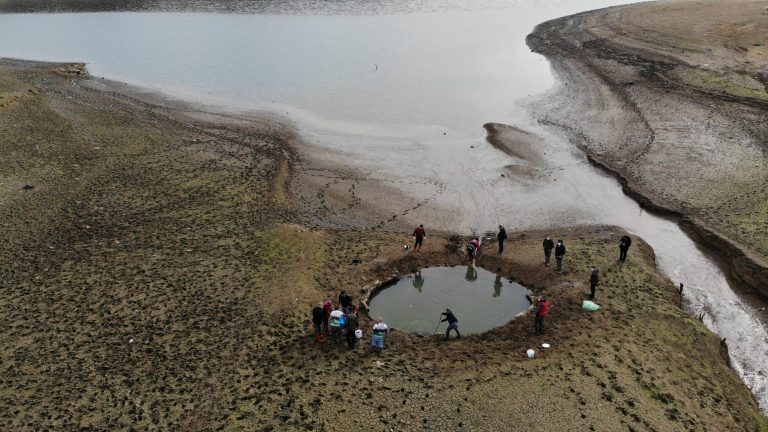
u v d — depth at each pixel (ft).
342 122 186.80
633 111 185.26
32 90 189.78
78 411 73.51
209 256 109.81
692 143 160.15
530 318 95.61
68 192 132.46
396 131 179.63
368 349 87.40
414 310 100.32
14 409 73.36
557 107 193.77
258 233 119.44
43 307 93.91
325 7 352.28
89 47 279.08
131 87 220.84
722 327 98.53
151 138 167.63
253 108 199.41
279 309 94.84
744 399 81.87
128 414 73.31
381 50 263.70
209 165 152.46
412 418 73.97
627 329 91.81
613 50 246.06
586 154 160.86
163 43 283.18
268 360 83.61
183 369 81.25
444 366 83.87
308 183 148.36
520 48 262.26
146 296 97.25
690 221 125.18
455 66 239.71
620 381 80.53
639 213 132.98
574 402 76.48
